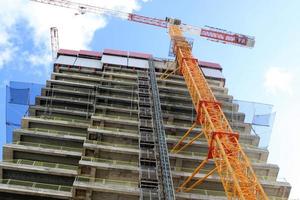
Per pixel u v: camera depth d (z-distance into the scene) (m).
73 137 60.81
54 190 51.38
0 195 51.12
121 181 53.94
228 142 51.97
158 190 50.75
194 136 66.19
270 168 58.47
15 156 57.16
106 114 68.25
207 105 60.22
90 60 89.00
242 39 110.94
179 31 100.75
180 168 58.56
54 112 67.69
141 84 78.62
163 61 91.50
